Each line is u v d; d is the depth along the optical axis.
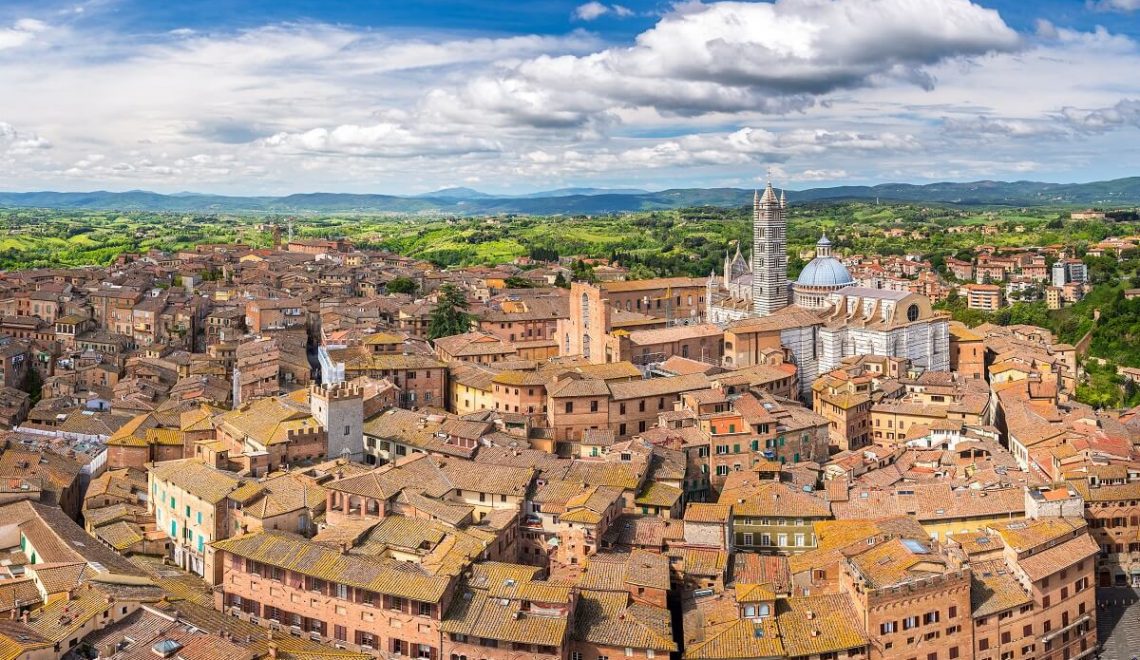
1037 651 164.50
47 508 184.12
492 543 166.88
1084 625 172.75
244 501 177.12
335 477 189.50
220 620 150.50
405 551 161.38
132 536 187.38
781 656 146.50
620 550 174.38
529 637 142.38
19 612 146.25
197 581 175.12
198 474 188.75
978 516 185.88
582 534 172.50
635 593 158.62
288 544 160.88
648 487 194.00
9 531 175.12
